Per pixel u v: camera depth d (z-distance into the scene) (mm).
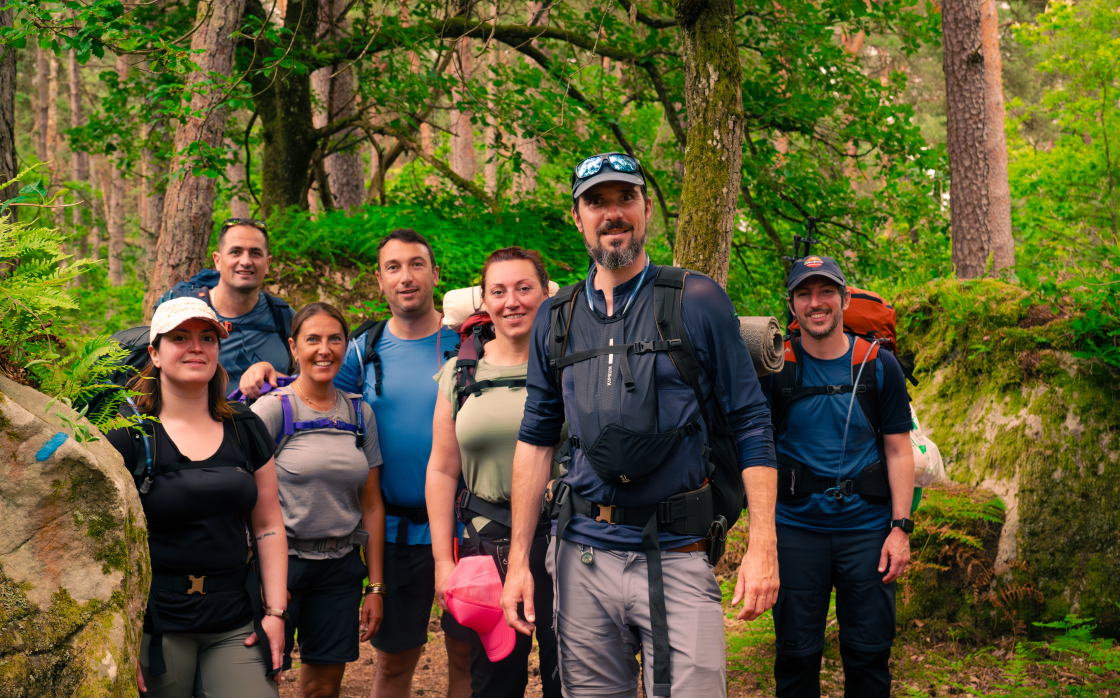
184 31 8180
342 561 3086
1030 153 11609
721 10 4164
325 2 9344
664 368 2201
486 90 8242
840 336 3162
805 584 3119
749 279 8945
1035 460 4672
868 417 3086
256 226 3812
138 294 13242
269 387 3209
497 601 2535
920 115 21844
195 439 2365
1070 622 4074
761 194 8523
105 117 9906
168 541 2289
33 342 1786
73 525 1636
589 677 2334
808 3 8000
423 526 3260
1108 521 4457
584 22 8438
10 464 1567
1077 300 4855
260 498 2535
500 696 2797
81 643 1578
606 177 2207
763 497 2176
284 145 8867
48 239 1726
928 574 4523
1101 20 9977
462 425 2824
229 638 2381
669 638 2180
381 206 7938
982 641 4406
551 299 2457
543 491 2471
